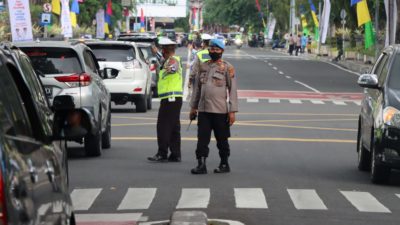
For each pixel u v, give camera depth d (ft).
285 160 96.99
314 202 69.82
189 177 83.15
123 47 161.99
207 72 84.53
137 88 161.07
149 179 81.71
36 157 30.71
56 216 33.50
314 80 288.10
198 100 85.30
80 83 94.89
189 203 68.64
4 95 29.19
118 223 60.64
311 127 137.08
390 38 249.14
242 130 130.00
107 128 106.93
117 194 73.31
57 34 270.87
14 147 27.81
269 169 89.30
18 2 157.58
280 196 72.59
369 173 87.81
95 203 68.95
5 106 28.81
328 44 506.89
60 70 95.25
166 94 94.32
